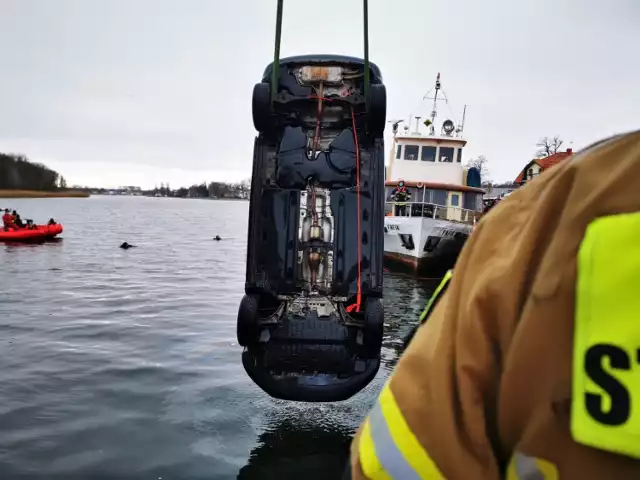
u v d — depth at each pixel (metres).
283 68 6.60
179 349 9.93
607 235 0.69
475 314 0.87
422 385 0.92
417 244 21.30
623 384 0.66
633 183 0.71
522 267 0.82
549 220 0.82
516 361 0.78
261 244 6.43
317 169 6.47
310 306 6.45
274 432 6.30
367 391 7.74
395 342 11.52
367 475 0.94
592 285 0.69
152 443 6.00
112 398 7.33
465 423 0.85
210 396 7.41
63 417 6.67
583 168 0.80
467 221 22.58
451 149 24.47
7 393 7.45
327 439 6.16
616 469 0.66
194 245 37.75
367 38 6.22
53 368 8.62
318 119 6.50
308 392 6.11
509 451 0.82
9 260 24.34
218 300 15.68
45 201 169.38
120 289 17.22
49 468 5.43
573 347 0.71
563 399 0.71
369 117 6.29
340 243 6.41
